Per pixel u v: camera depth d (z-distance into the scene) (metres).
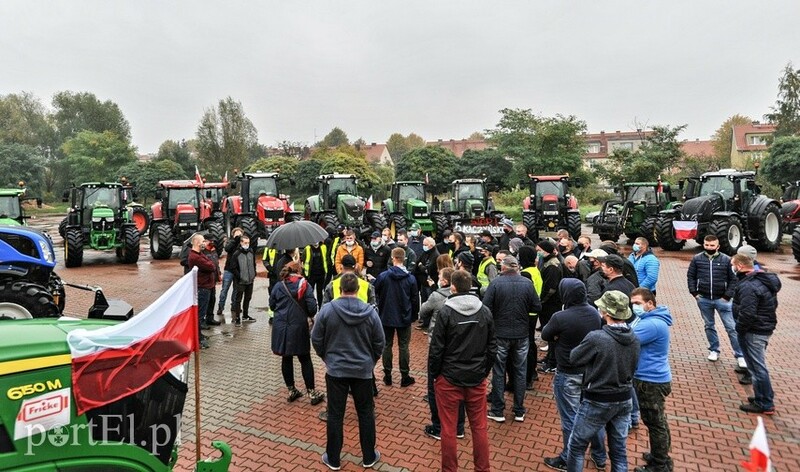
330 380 4.27
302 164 46.44
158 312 3.07
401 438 4.82
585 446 3.82
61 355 2.60
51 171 57.16
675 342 7.60
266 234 16.98
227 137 51.41
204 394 5.85
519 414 5.12
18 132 61.31
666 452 4.06
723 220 15.42
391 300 5.89
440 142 82.38
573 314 4.29
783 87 40.44
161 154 55.78
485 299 5.11
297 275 5.57
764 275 5.16
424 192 20.12
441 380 4.10
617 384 3.68
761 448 2.42
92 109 64.19
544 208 19.67
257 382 6.23
